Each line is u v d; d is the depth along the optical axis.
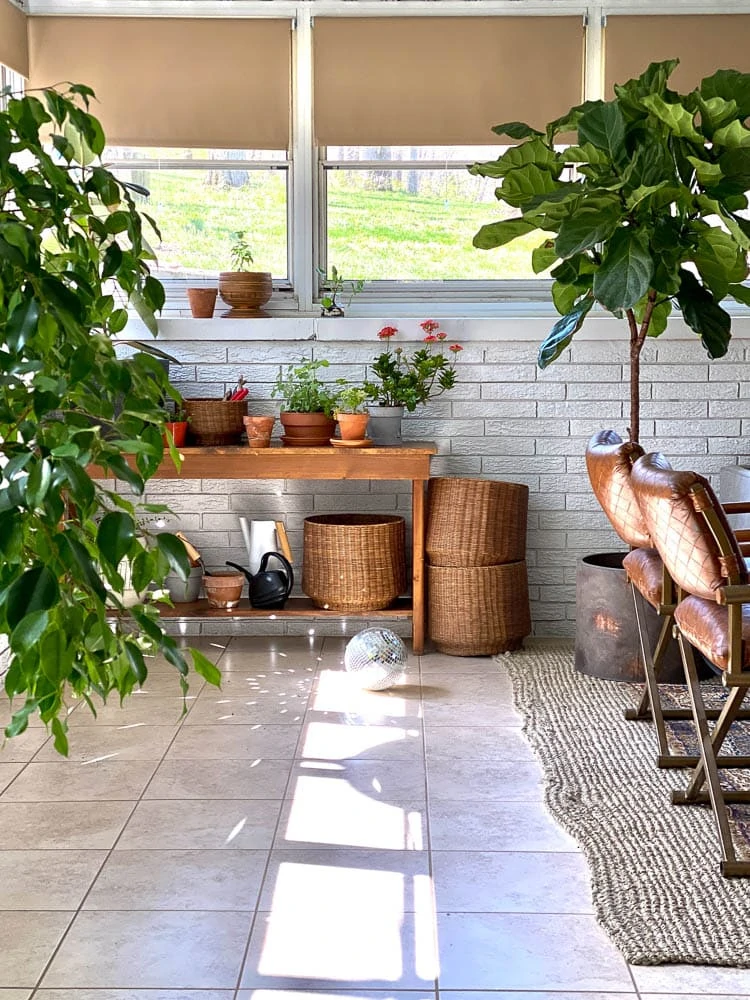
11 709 4.03
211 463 4.53
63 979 2.24
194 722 3.87
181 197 5.04
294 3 4.85
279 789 3.26
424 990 2.20
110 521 1.42
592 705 4.00
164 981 2.24
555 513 5.01
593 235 3.61
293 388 4.76
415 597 4.68
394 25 4.84
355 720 3.88
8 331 1.43
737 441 4.95
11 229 1.42
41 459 1.37
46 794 3.23
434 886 2.65
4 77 4.73
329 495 5.03
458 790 3.25
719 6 4.82
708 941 2.37
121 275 1.73
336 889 2.64
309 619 5.06
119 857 2.81
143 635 1.64
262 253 5.09
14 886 2.65
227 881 2.68
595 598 4.31
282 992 2.20
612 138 3.75
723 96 3.89
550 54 4.85
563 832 2.97
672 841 2.87
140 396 1.64
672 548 2.65
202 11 4.85
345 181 5.04
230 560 5.05
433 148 5.02
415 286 5.08
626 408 4.96
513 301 5.07
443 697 4.14
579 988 2.21
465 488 4.61
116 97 4.86
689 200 3.75
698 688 3.03
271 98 4.88
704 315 3.90
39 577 1.35
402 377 4.72
